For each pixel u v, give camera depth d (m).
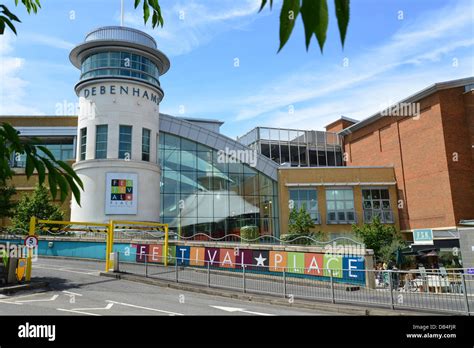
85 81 27.89
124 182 26.38
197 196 33.00
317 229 33.78
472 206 30.09
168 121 33.25
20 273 16.25
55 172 1.54
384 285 14.06
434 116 31.78
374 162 38.81
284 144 40.62
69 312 10.88
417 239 29.25
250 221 33.78
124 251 24.14
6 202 24.14
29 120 34.16
